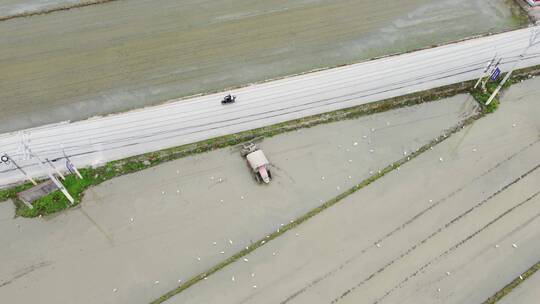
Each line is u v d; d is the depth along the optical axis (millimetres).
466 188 29891
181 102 33625
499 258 27188
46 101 34125
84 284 26469
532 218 28688
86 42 37844
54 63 36469
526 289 26078
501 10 39781
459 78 34844
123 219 28797
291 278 26578
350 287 26203
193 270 26938
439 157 31281
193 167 30906
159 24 39062
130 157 30984
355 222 28547
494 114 33469
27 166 30500
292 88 34250
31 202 28922
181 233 28281
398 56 36125
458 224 28422
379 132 32531
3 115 33406
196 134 31984
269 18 39344
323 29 38406
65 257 27391
